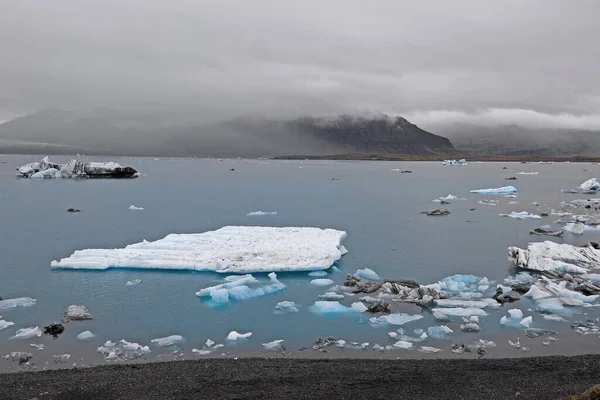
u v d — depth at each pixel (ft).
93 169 356.79
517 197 237.66
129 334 65.82
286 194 254.06
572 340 62.69
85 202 210.79
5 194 239.71
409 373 50.85
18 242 126.41
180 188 285.23
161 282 87.97
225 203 211.41
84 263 96.58
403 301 77.92
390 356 58.18
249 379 49.24
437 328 65.92
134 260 97.40
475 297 79.71
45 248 119.34
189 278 90.22
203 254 100.48
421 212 182.80
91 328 67.72
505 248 119.55
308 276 91.91
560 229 144.36
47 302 78.54
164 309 75.05
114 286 85.87
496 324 68.23
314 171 531.91
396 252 114.62
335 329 66.90
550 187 301.43
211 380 48.96
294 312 73.46
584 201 206.08
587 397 38.86
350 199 230.07
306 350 60.23
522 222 159.02
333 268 98.84
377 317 70.95
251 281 86.58
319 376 50.06
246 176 417.49
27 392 46.55
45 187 279.28
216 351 60.13
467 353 58.85
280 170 550.77
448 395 45.42
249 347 61.26
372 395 45.60
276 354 59.06
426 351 59.52
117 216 170.60
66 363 56.29
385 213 180.45
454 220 163.53
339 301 78.48
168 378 49.65
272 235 118.62
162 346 61.77
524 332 65.36
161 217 168.55
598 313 72.28
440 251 115.96
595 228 142.92
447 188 297.33
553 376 49.60
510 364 53.36
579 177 419.13
